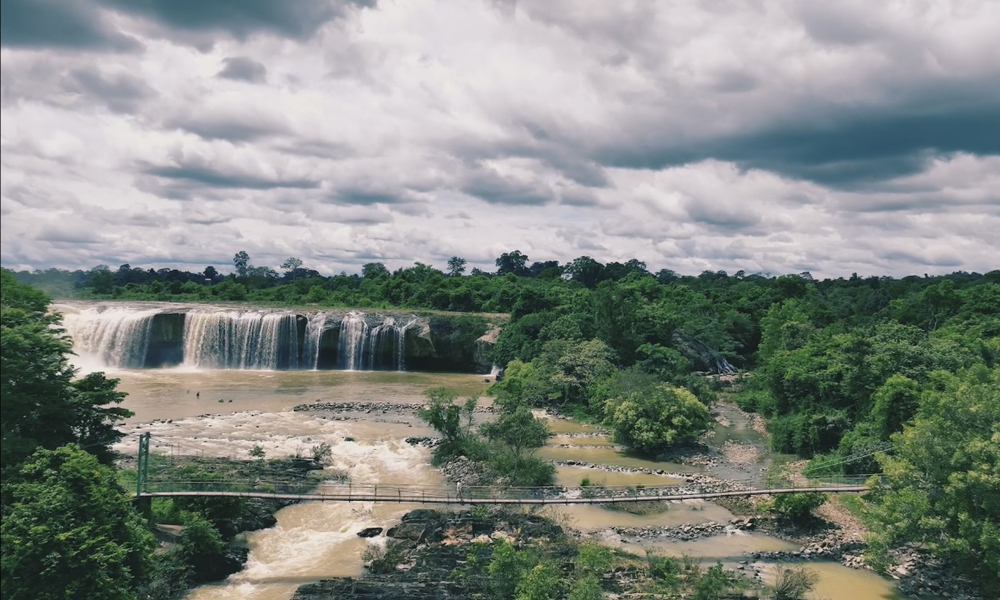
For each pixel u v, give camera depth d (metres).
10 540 25.73
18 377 31.61
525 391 82.50
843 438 56.75
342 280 174.00
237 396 86.50
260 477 49.84
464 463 56.47
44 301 34.12
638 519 46.69
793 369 69.19
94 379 36.12
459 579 35.22
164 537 38.19
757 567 39.34
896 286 153.00
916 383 54.22
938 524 34.91
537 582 32.03
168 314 109.31
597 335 95.50
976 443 34.16
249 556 39.78
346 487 50.28
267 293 151.88
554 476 55.12
